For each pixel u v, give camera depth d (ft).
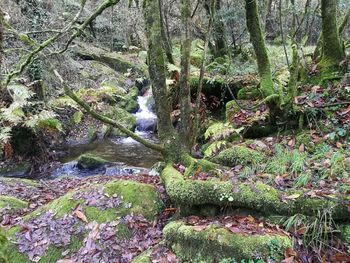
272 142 17.72
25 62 11.73
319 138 16.51
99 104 27.12
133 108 40.75
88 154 28.27
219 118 25.62
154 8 14.05
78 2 44.88
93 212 13.87
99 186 15.08
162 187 14.97
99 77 45.78
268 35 41.45
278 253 9.96
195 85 25.80
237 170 14.69
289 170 13.99
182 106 15.40
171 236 11.46
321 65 21.26
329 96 18.81
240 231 10.71
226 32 33.73
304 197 11.37
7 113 23.84
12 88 24.50
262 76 18.53
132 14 48.55
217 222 11.48
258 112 19.79
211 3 15.55
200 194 12.26
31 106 28.12
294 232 10.85
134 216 13.61
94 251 12.50
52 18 33.88
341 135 16.17
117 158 28.09
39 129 27.86
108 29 57.62
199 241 10.78
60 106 31.40
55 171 26.30
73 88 37.42
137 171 23.95
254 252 9.99
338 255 10.17
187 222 11.99
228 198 11.91
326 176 12.91
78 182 21.08
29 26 29.66
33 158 27.32
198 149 21.74
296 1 33.99
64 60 39.96
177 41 41.86
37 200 17.98
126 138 33.83
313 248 10.50
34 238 13.30
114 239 12.85
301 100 18.89
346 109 17.51
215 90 26.17
